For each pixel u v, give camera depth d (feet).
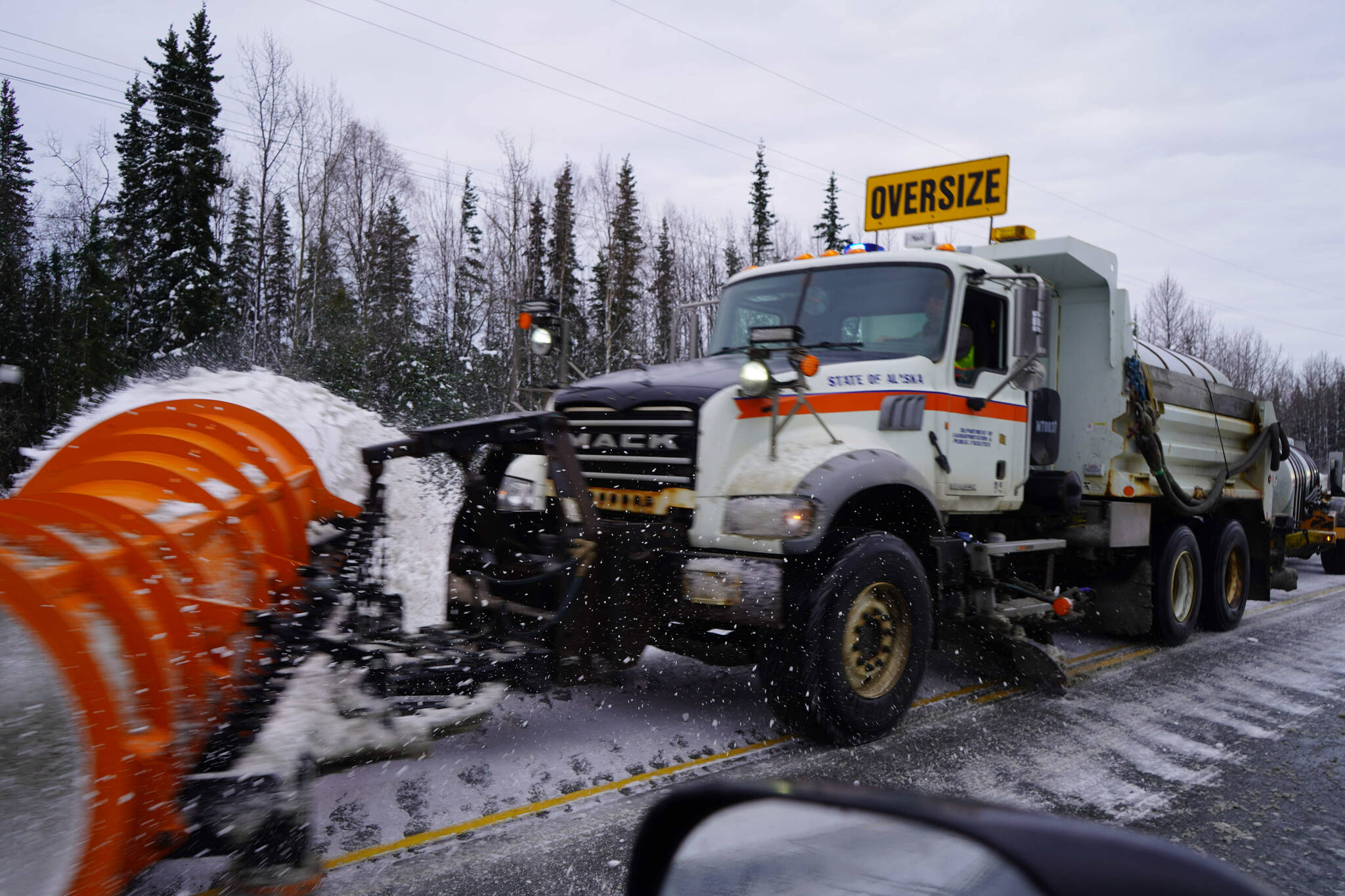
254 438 12.03
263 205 111.45
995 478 18.29
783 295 19.33
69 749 7.15
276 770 8.53
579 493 13.53
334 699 10.65
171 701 7.82
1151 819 11.90
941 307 17.26
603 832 10.91
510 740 14.08
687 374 16.10
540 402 18.11
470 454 13.20
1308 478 41.45
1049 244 21.44
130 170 110.42
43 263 78.59
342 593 11.43
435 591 13.52
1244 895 2.76
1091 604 24.45
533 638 12.96
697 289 146.20
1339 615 31.50
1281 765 14.26
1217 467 26.94
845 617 14.16
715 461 14.56
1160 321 199.41
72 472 10.15
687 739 14.60
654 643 15.81
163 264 87.10
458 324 126.11
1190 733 16.05
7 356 72.08
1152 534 24.80
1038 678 18.40
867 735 14.60
